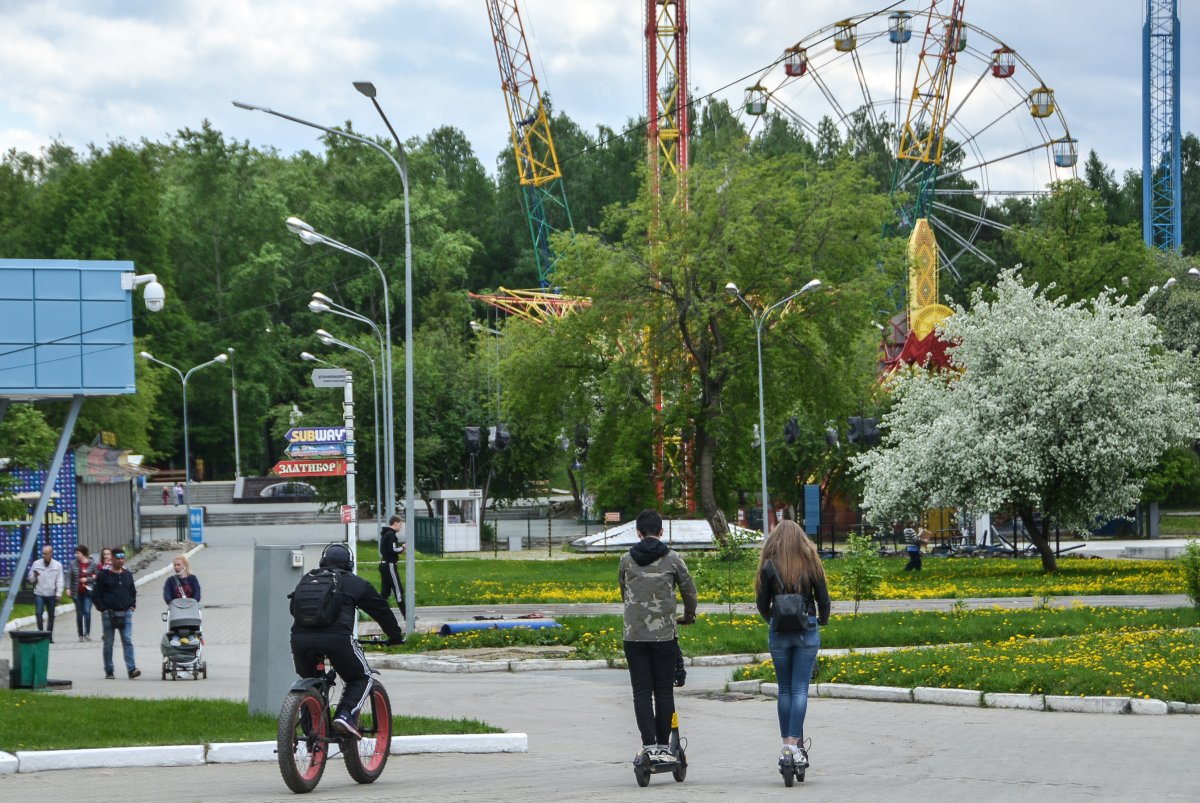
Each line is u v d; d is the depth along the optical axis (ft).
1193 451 319.68
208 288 472.85
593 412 277.03
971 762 56.70
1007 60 445.78
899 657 91.50
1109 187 588.50
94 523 242.17
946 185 595.47
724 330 258.57
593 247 257.34
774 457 314.35
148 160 397.39
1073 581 177.27
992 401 201.77
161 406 438.81
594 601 167.94
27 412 185.16
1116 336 201.46
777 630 52.13
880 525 226.38
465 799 47.14
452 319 477.36
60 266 100.89
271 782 52.29
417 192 523.70
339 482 352.69
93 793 49.47
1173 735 64.18
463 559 273.95
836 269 258.37
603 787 50.49
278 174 530.27
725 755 61.62
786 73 443.32
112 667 103.71
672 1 350.84
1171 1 526.16
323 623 50.57
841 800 46.11
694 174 257.96
